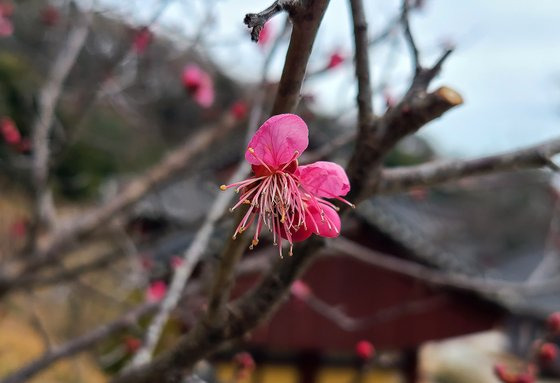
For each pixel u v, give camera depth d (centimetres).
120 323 296
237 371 395
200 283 315
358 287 533
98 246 629
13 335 716
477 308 529
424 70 150
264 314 158
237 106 456
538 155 155
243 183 122
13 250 625
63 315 698
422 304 512
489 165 159
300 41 110
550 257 500
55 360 284
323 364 553
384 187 159
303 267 154
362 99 150
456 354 1184
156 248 490
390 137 148
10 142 416
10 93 770
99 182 1269
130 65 450
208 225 253
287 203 120
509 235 1791
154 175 467
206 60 481
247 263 303
